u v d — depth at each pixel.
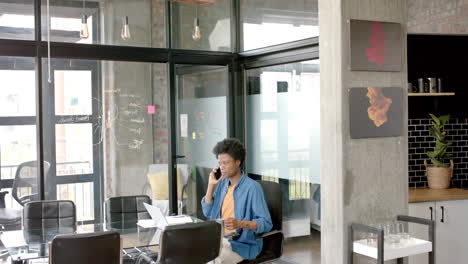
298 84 5.74
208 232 3.53
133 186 6.14
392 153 4.28
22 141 5.54
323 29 4.19
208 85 6.48
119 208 4.61
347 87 4.06
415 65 5.29
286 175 5.98
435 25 5.11
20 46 5.44
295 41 5.67
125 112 6.08
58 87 5.69
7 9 5.41
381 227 3.97
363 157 4.14
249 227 4.04
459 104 5.42
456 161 5.54
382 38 4.19
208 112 6.48
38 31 5.52
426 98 5.34
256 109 6.44
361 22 4.09
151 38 6.17
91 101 5.88
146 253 4.34
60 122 5.72
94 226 4.27
